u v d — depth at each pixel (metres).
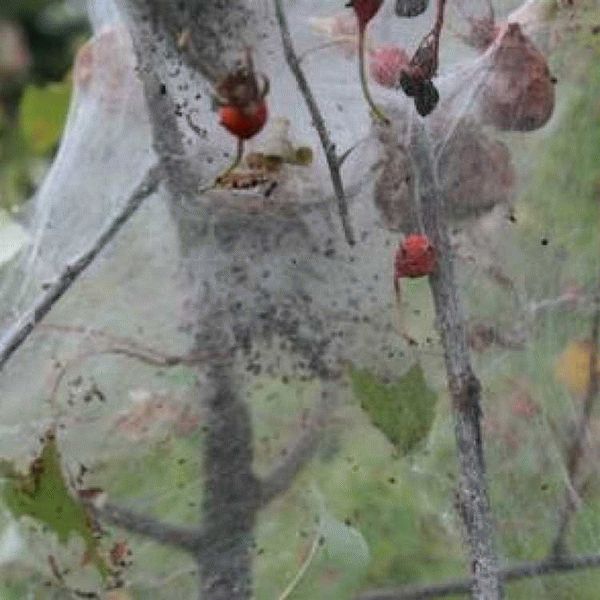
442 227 1.14
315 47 1.15
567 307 1.25
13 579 1.21
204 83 1.15
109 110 1.23
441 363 1.19
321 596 1.20
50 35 2.13
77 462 1.22
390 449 1.22
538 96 1.17
